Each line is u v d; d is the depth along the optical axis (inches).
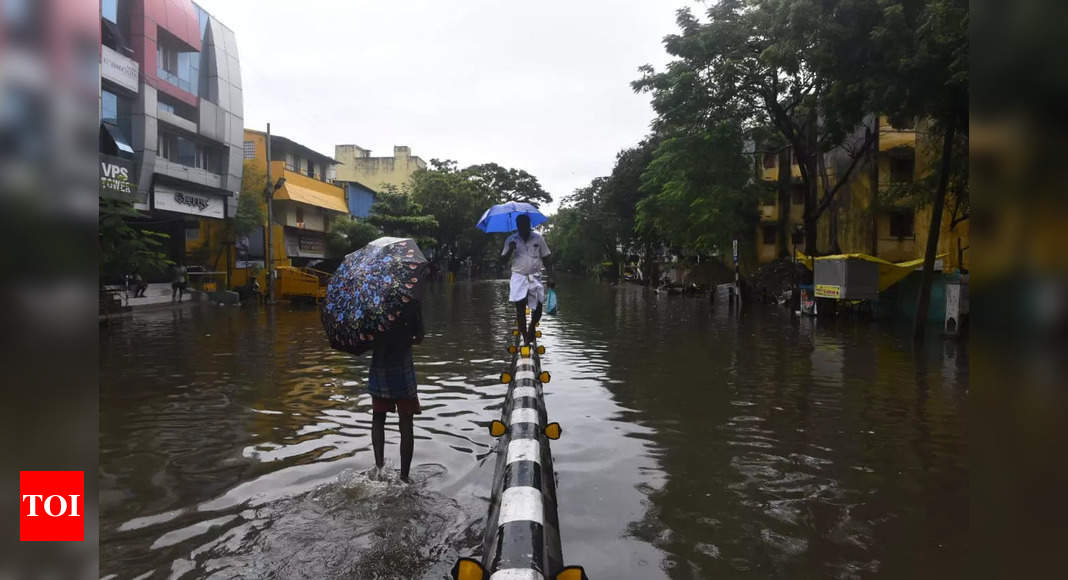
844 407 269.6
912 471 184.9
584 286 1950.1
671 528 143.3
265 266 1171.9
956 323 537.6
